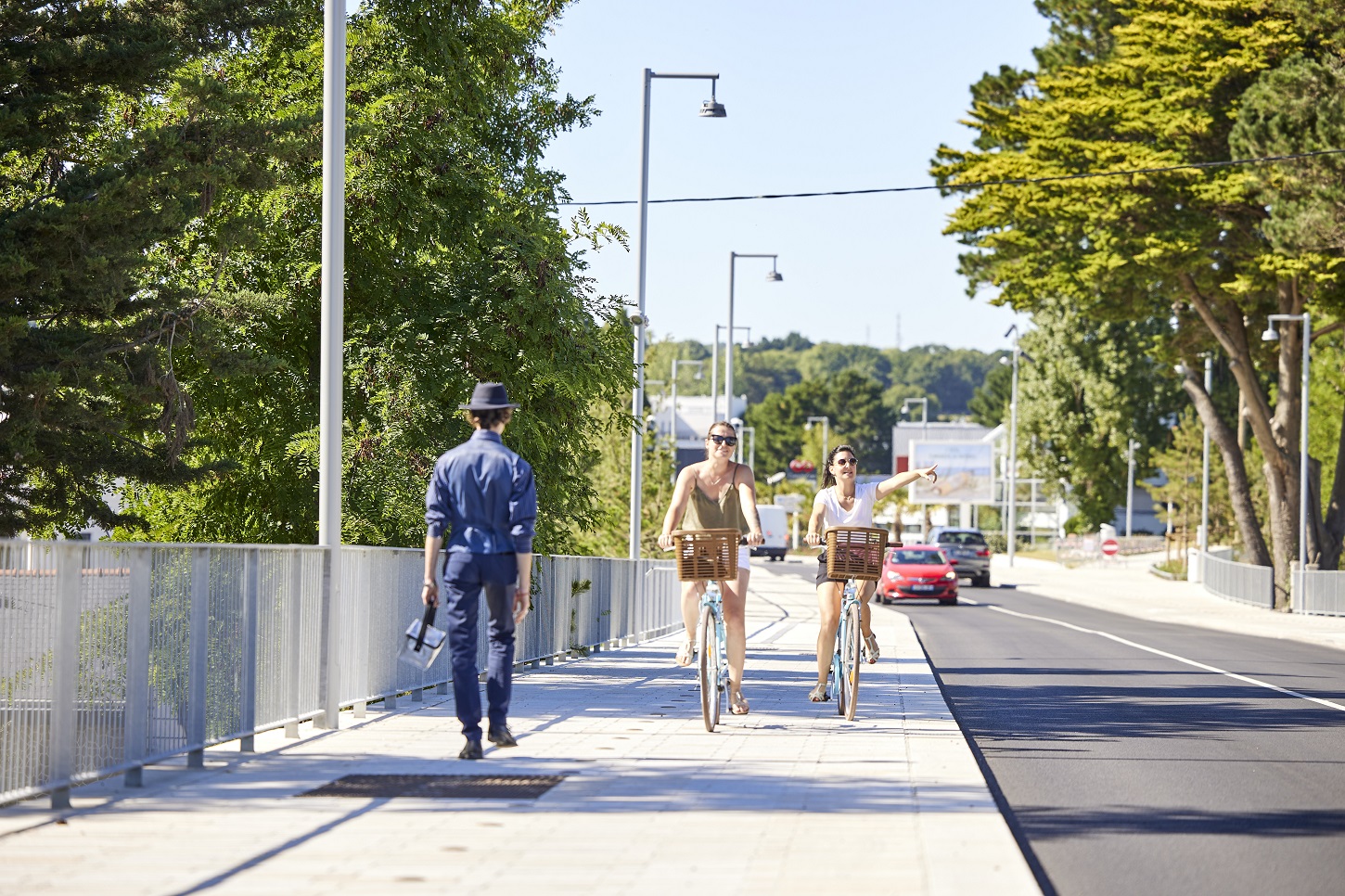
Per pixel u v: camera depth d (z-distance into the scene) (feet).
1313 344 214.69
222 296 53.31
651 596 95.04
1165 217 139.23
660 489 134.62
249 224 53.01
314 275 62.18
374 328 62.44
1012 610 144.46
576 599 72.59
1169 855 27.66
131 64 51.44
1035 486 407.44
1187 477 272.10
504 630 36.37
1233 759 41.52
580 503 67.31
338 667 41.47
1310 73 127.34
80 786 30.30
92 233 48.01
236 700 35.60
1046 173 146.10
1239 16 138.00
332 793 30.60
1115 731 48.32
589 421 66.03
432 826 26.99
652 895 21.84
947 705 51.08
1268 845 28.76
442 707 47.96
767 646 83.20
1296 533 150.30
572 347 62.44
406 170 63.93
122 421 51.52
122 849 24.85
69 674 28.86
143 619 31.35
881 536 45.32
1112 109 142.72
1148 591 191.93
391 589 47.52
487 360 62.18
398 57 66.33
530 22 74.79
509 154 75.31
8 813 28.19
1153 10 142.20
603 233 65.57
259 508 63.82
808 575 226.17
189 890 21.89
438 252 64.90
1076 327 318.45
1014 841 26.08
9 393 48.57
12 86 51.31
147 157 49.14
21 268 46.29
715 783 32.35
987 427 536.01
